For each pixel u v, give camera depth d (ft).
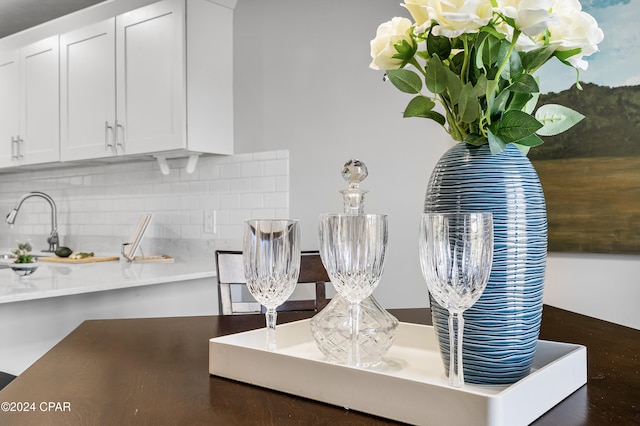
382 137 8.25
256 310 5.65
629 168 6.40
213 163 10.08
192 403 2.46
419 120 7.92
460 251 2.21
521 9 2.27
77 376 2.90
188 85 9.06
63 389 2.67
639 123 6.35
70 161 10.96
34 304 6.81
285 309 5.77
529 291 2.44
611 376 2.84
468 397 2.04
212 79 9.52
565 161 6.83
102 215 12.01
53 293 6.44
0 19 12.31
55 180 13.12
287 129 9.21
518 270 2.41
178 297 8.61
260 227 2.74
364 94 8.43
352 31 8.57
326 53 8.82
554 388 2.39
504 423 2.02
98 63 10.23
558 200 6.89
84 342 3.73
